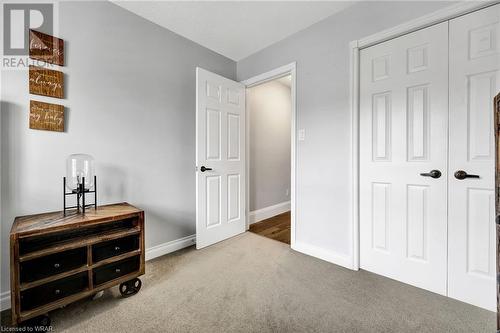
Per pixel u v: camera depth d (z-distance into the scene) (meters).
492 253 1.36
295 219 2.33
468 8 1.39
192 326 1.27
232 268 1.94
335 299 1.51
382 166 1.78
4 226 1.45
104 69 1.84
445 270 1.52
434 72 1.54
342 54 1.95
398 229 1.71
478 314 1.35
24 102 1.50
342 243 1.98
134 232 1.55
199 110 2.31
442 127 1.51
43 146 1.57
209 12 2.00
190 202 2.46
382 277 1.78
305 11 1.98
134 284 1.57
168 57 2.25
